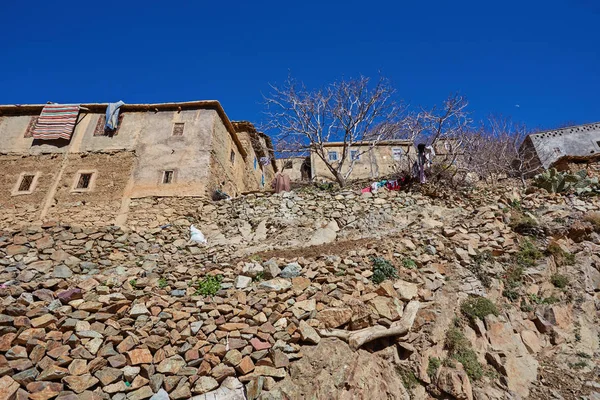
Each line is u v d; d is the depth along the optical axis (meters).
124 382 5.30
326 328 6.70
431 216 12.48
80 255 10.04
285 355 6.00
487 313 7.73
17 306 5.95
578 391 6.52
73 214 13.40
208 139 15.19
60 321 5.75
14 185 14.12
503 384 6.53
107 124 15.20
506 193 13.52
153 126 15.48
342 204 13.40
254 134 21.88
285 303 6.93
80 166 14.50
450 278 8.80
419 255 9.52
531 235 10.47
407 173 16.02
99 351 5.51
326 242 11.06
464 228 10.97
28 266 8.95
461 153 17.36
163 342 5.79
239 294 6.95
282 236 11.66
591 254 9.59
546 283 8.80
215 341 5.97
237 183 18.66
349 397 5.82
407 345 6.82
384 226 12.12
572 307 8.31
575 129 26.36
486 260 9.43
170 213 13.32
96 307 6.17
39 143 15.09
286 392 5.59
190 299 6.75
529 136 26.30
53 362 5.21
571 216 11.16
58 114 15.55
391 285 7.83
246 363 5.71
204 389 5.33
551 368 7.02
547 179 13.82
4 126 15.56
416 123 19.91
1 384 4.74
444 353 6.96
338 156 28.27
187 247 11.49
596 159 17.78
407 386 6.39
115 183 14.08
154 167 14.48
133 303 6.42
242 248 11.07
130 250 10.95
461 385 6.20
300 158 31.28
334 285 7.53
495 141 23.28
